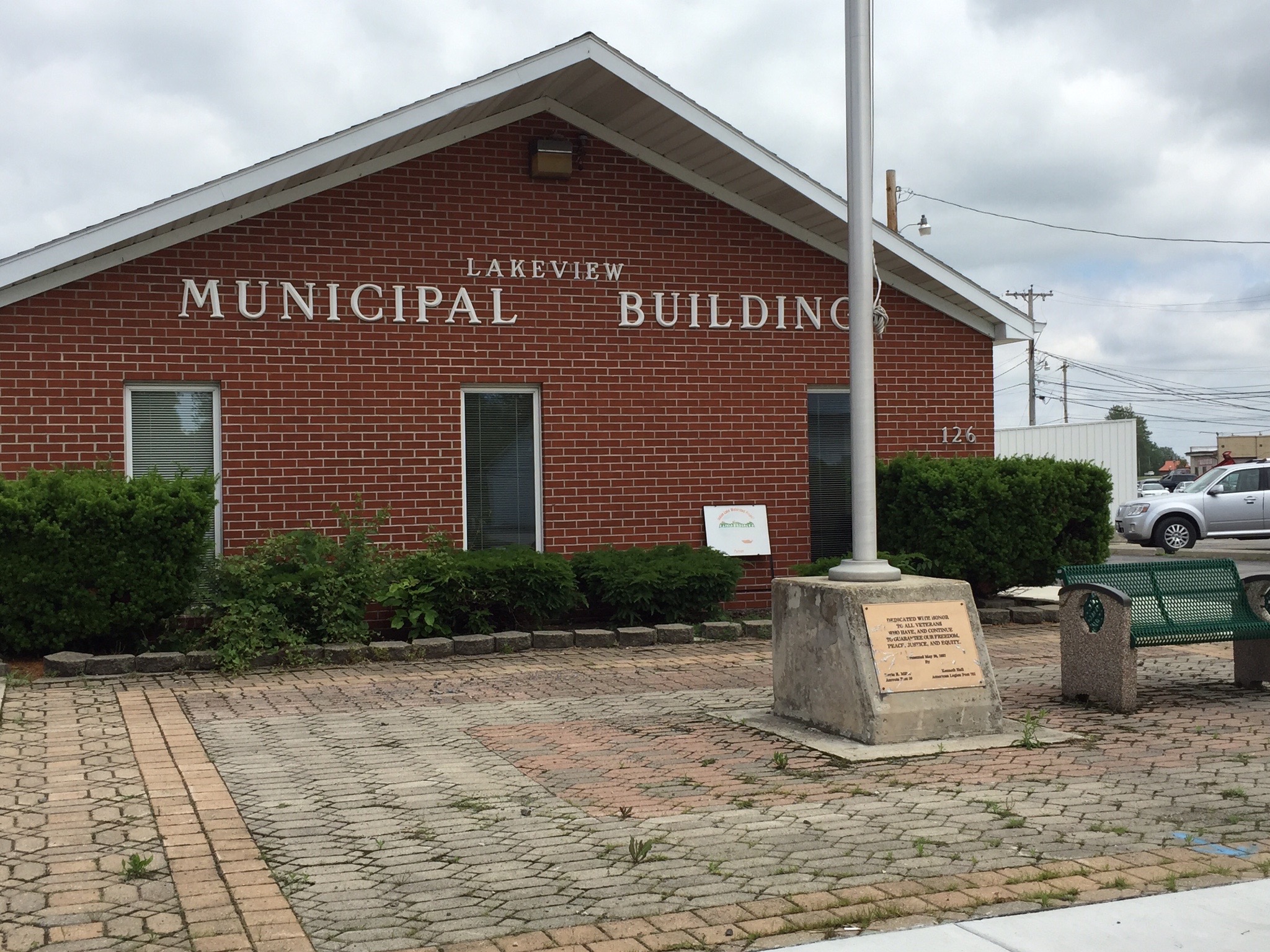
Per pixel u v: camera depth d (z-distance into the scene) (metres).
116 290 11.94
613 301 13.80
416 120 12.04
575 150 13.53
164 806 6.38
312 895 5.14
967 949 4.51
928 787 6.84
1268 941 4.59
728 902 5.02
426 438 13.04
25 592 10.58
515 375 13.40
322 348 12.65
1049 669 10.94
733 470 14.27
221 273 12.30
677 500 14.04
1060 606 9.51
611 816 6.32
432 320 13.08
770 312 14.45
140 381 12.12
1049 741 7.96
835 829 6.04
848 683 8.01
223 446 12.30
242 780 7.02
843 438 14.96
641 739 8.11
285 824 6.15
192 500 10.88
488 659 11.52
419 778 7.07
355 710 9.09
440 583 11.93
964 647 8.17
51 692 9.71
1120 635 8.94
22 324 11.64
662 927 4.75
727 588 13.09
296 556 11.92
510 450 13.55
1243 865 5.45
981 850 5.69
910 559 13.83
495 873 5.40
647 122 13.33
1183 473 77.56
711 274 14.20
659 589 12.78
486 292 13.29
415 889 5.21
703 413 14.16
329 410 12.67
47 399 11.71
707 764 7.43
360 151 12.06
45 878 5.30
